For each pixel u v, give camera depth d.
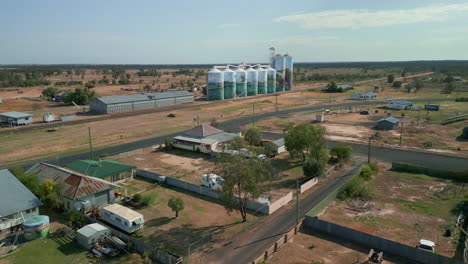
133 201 51.19
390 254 37.25
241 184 43.41
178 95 167.50
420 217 45.97
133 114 135.25
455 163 70.31
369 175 60.69
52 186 48.12
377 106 153.00
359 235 39.50
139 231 42.31
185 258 36.00
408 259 36.03
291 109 148.62
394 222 44.62
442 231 42.03
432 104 147.62
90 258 36.25
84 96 162.75
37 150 81.69
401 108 141.88
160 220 45.47
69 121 119.88
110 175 58.09
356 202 51.31
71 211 44.56
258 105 161.25
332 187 57.44
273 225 44.06
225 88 186.62
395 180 60.62
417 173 64.06
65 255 36.88
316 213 47.50
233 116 132.12
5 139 92.06
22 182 49.41
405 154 77.50
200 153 79.12
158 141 91.44
